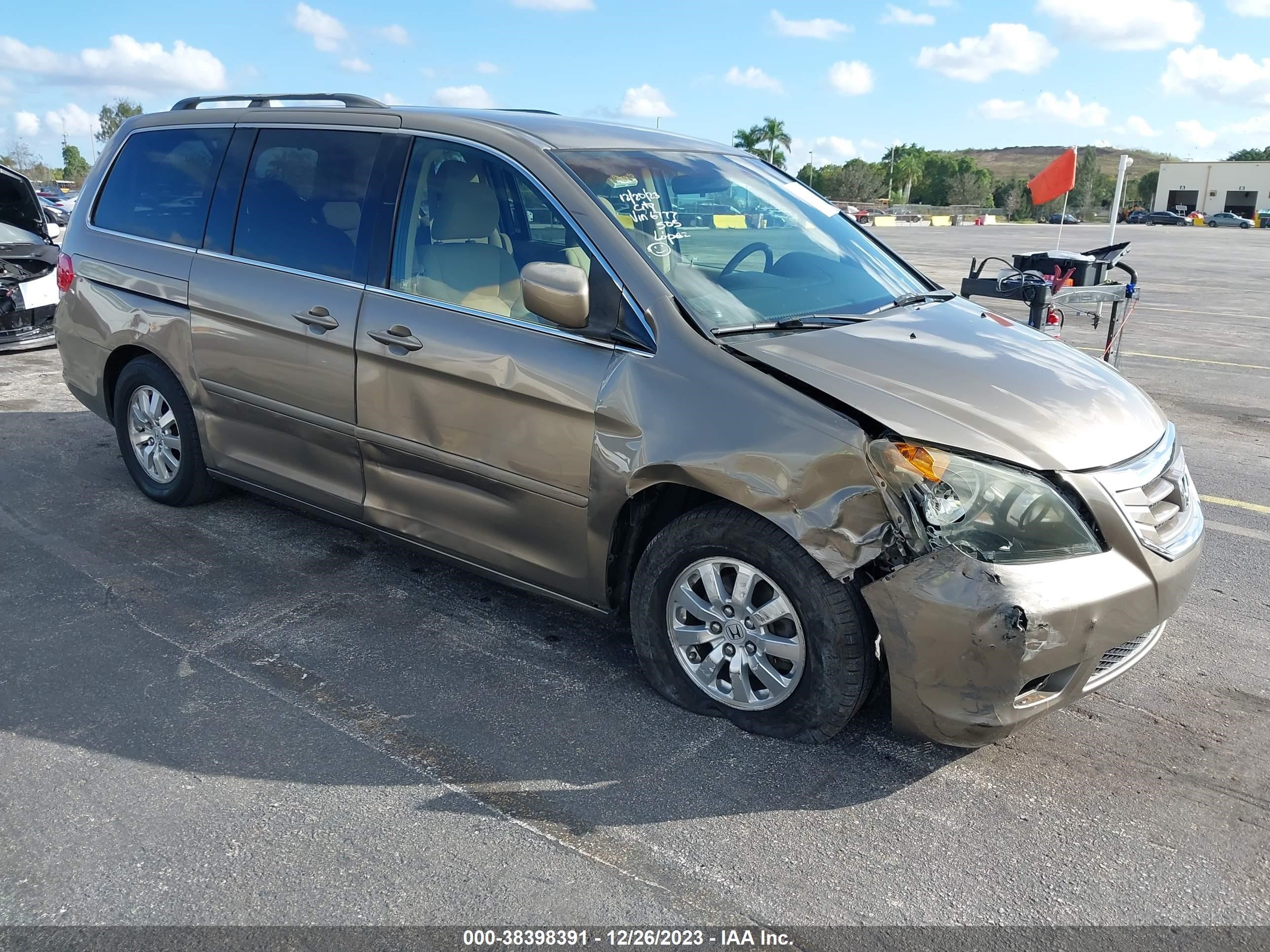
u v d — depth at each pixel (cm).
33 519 480
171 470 490
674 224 349
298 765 293
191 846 257
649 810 276
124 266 471
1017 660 263
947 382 298
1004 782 293
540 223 341
